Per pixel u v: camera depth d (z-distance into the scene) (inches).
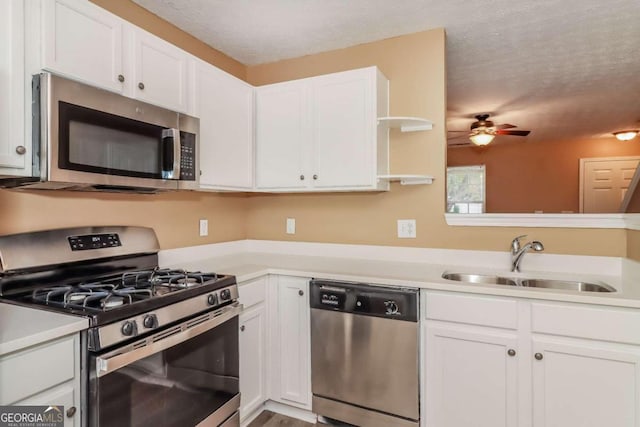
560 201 243.9
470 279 84.4
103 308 50.7
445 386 72.5
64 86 54.6
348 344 79.4
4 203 60.7
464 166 262.8
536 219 83.0
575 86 139.0
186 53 78.8
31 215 64.0
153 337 54.6
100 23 62.1
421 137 94.0
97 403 47.4
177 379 59.6
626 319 60.1
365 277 78.6
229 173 91.5
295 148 95.7
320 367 83.0
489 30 94.0
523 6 82.5
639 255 69.6
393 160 96.7
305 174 94.5
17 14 51.5
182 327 59.7
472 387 70.4
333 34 95.2
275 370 89.0
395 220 97.3
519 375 66.8
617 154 233.3
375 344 76.7
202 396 64.9
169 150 70.4
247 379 82.4
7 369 40.6
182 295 60.4
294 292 86.8
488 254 87.7
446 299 72.1
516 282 80.4
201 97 82.7
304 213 109.1
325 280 82.4
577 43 101.9
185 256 94.2
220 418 69.0
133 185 64.6
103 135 60.1
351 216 102.7
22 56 52.1
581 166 239.8
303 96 94.6
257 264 93.8
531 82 134.6
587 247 79.9
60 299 55.6
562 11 84.8
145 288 62.3
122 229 77.5
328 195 105.8
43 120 52.9
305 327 85.4
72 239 67.9
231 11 83.8
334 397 81.8
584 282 74.7
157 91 72.0
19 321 46.8
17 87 51.6
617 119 189.5
